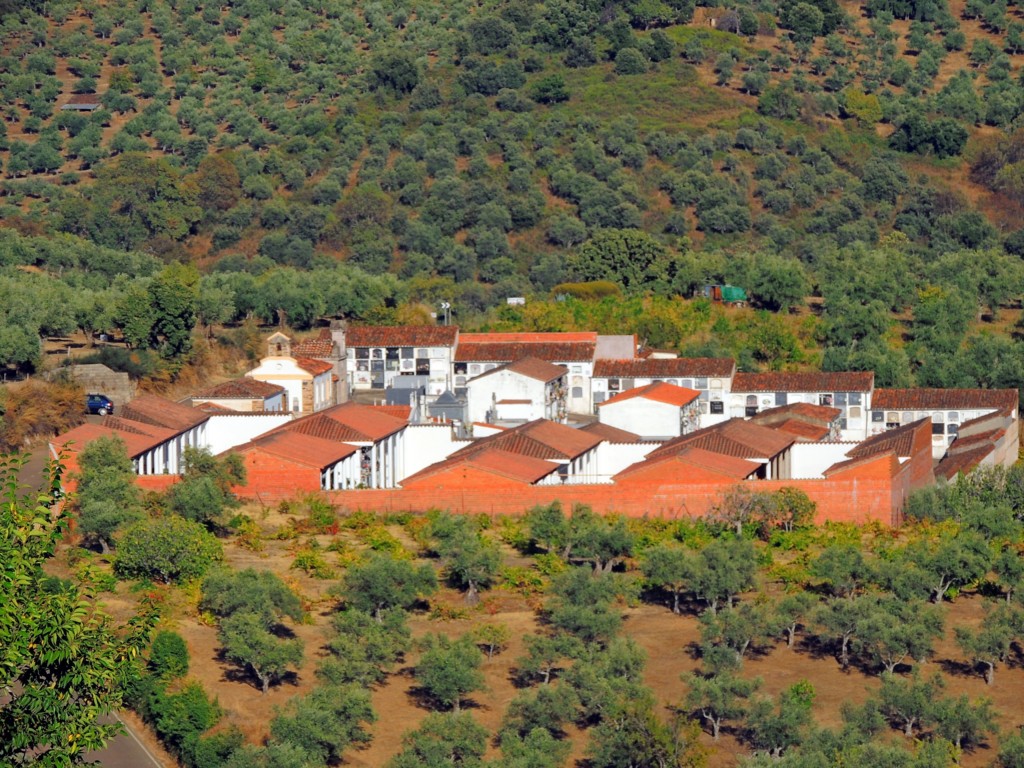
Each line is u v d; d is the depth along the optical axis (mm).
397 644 177750
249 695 170125
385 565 193000
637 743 158750
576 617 184750
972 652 188000
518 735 164625
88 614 98812
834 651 194000
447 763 153375
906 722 172750
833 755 159000
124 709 164000
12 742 89625
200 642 180250
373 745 163750
